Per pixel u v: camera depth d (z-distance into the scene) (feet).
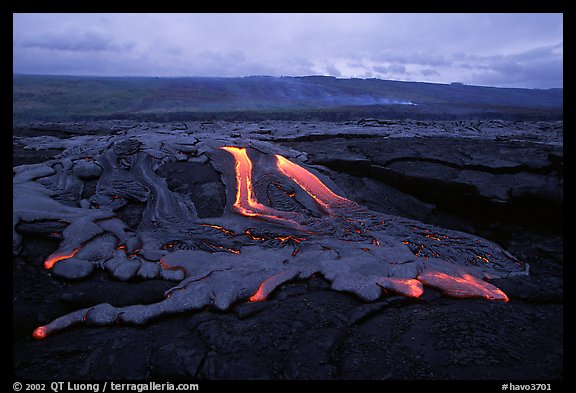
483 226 19.79
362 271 13.34
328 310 11.29
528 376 8.45
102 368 8.98
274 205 19.95
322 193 21.40
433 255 15.88
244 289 12.13
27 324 10.62
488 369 8.68
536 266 16.03
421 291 12.52
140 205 19.17
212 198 20.11
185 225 17.61
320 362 8.95
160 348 9.54
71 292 12.23
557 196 17.62
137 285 12.75
